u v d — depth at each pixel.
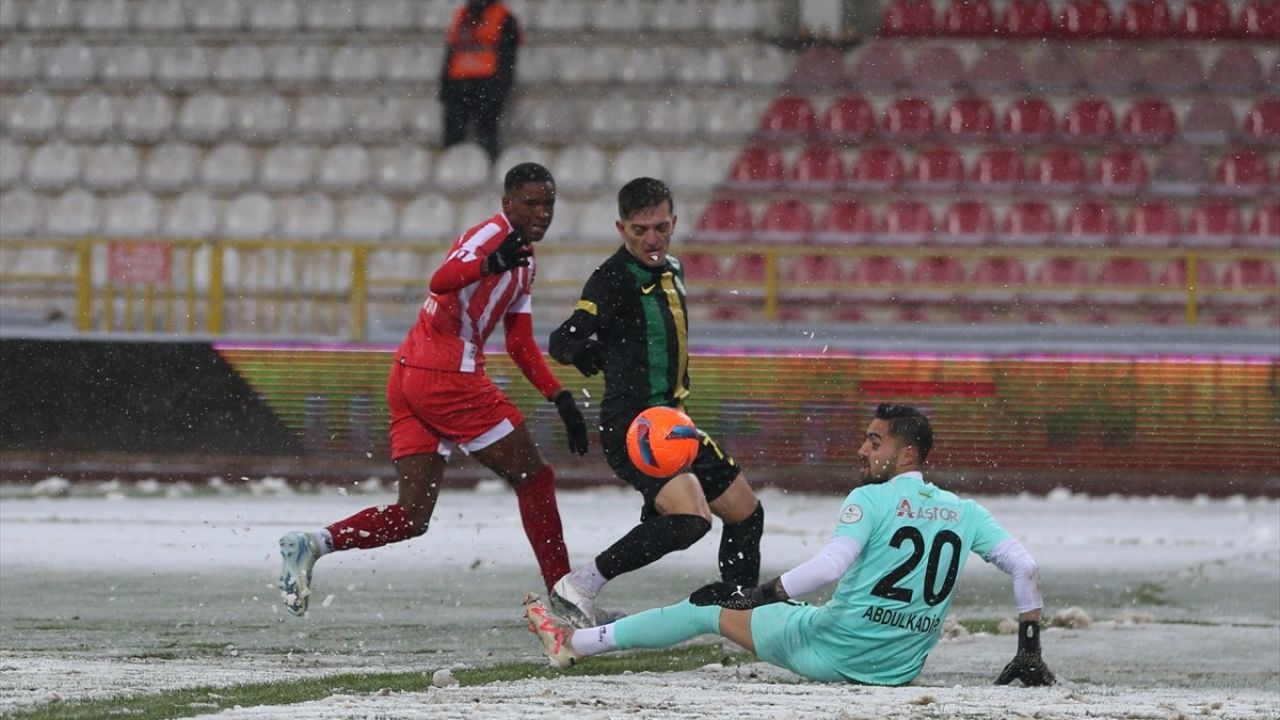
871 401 63.19
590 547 41.66
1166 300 72.56
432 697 18.62
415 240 77.19
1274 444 62.44
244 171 80.88
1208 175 78.25
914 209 77.12
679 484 24.08
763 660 21.44
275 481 59.94
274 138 82.06
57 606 29.73
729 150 79.81
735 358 63.44
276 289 69.31
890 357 63.12
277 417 62.91
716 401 63.47
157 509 51.03
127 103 83.88
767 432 63.31
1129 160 78.56
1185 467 62.56
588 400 62.28
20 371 62.34
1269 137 79.19
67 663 22.14
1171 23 82.25
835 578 20.53
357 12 85.75
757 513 25.89
